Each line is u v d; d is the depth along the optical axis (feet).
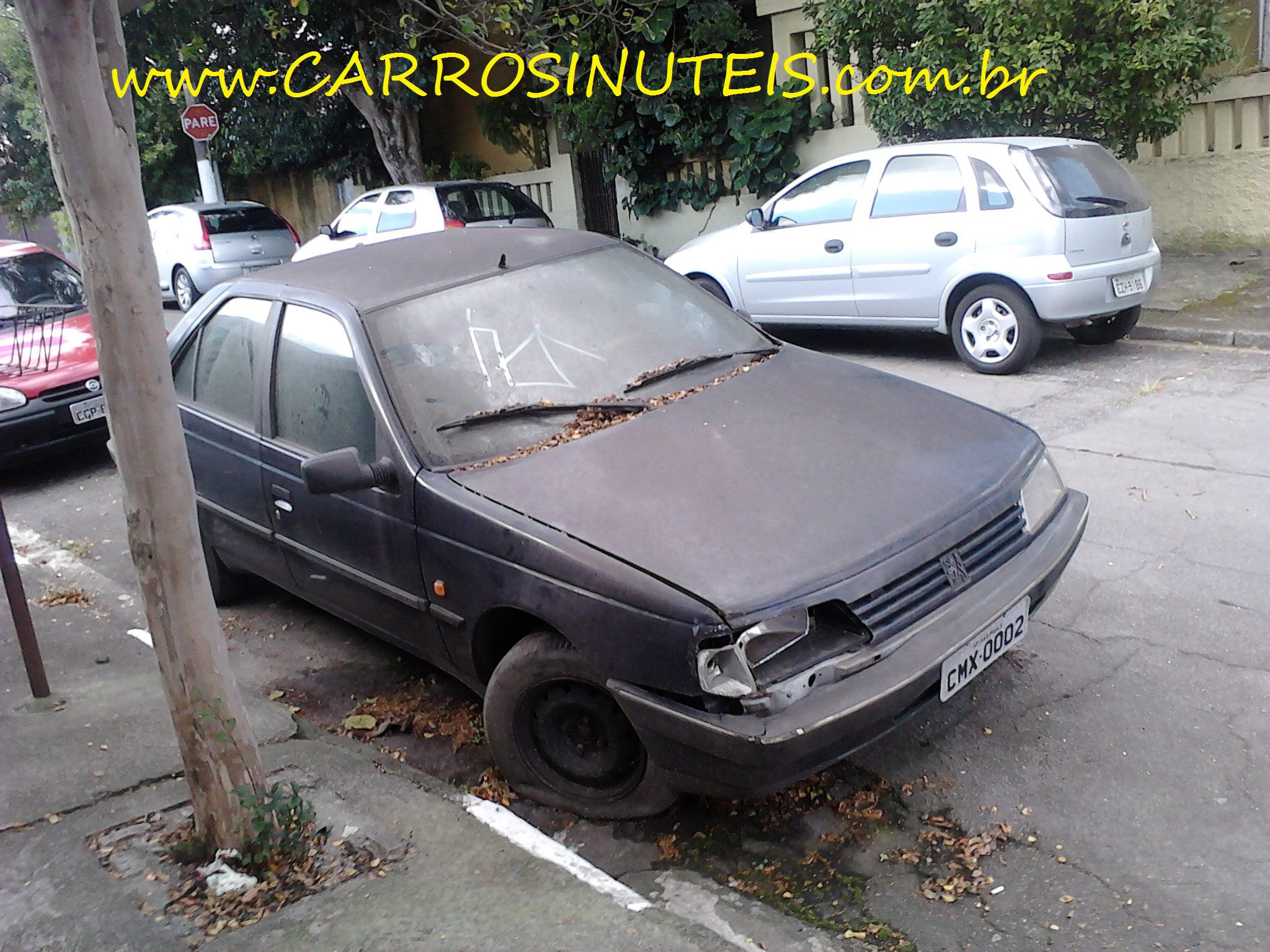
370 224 45.06
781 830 11.37
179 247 54.29
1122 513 18.42
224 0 51.44
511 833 11.25
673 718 9.95
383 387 13.16
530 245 16.06
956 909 10.06
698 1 43.50
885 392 13.85
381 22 50.75
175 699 10.07
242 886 10.06
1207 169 36.81
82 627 16.99
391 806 11.73
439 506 12.05
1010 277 25.98
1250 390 24.07
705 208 48.67
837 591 10.11
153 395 9.24
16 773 12.23
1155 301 31.83
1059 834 10.94
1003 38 31.42
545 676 11.21
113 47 8.54
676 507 11.10
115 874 10.33
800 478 11.56
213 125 55.62
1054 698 13.25
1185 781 11.54
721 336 15.37
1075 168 26.25
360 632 17.06
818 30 36.96
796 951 9.57
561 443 12.55
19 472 27.73
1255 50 35.24
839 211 29.30
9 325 28.02
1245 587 15.49
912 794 11.74
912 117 34.60
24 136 72.18
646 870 10.91
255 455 15.24
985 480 11.95
